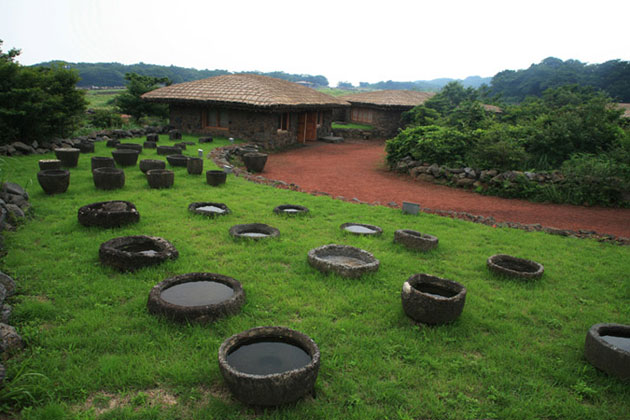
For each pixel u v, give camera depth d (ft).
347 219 28.37
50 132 51.13
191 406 10.43
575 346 14.26
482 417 10.64
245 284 17.04
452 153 49.49
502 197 41.98
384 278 18.52
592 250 25.16
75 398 10.45
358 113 111.24
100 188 31.22
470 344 13.88
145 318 13.94
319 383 11.35
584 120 50.65
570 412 11.02
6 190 24.59
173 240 21.50
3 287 13.19
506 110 97.86
